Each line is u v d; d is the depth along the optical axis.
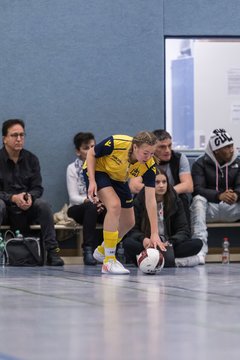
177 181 20.38
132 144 14.96
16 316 9.19
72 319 8.91
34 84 21.20
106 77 21.50
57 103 21.30
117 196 15.75
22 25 21.16
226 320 8.82
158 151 20.23
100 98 21.48
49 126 21.23
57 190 21.22
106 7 21.52
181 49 21.92
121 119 21.56
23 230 19.61
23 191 19.75
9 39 21.09
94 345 7.11
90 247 19.27
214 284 13.44
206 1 21.94
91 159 15.49
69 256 20.92
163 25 21.75
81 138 20.55
